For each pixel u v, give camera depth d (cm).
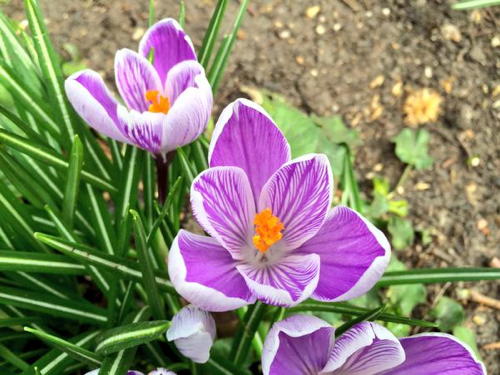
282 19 43
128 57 22
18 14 41
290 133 36
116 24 42
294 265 20
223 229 19
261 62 42
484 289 35
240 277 19
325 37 43
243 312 27
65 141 24
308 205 19
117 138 21
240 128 20
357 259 18
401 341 19
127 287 24
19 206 24
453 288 35
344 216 19
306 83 41
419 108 41
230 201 19
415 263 36
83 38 41
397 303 33
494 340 34
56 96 24
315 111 40
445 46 43
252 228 20
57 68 23
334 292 18
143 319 22
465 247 37
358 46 43
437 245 37
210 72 26
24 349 28
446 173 39
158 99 23
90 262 20
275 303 18
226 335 29
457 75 42
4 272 26
